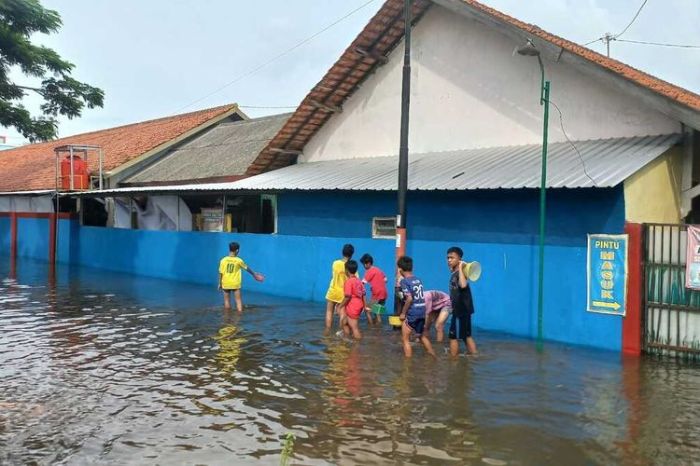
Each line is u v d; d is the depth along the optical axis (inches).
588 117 456.1
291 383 298.5
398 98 593.0
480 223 443.2
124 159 978.1
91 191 832.3
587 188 358.6
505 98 508.4
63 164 949.8
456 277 357.1
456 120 544.4
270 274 613.0
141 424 242.1
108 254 867.4
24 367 328.2
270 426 240.5
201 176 814.5
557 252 396.5
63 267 903.7
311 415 253.0
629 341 361.7
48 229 999.6
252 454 213.8
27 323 457.7
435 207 471.5
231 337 406.0
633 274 360.8
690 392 286.4
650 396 280.1
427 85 566.9
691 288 339.6
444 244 465.1
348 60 584.4
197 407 262.7
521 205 418.3
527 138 493.7
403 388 290.7
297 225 593.6
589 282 379.9
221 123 1107.3
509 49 504.7
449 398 275.7
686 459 211.2
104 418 248.8
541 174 396.5
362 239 524.7
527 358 349.7
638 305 358.6
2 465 203.6
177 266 738.2
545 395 280.8
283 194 601.9
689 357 343.0
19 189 1067.3
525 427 240.4
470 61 532.4
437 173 472.1
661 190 393.4
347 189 497.7
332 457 211.2
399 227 432.1
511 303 422.9
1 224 1134.4
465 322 357.1
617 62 553.6
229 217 684.7
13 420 246.1
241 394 281.1
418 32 571.2
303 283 577.0
